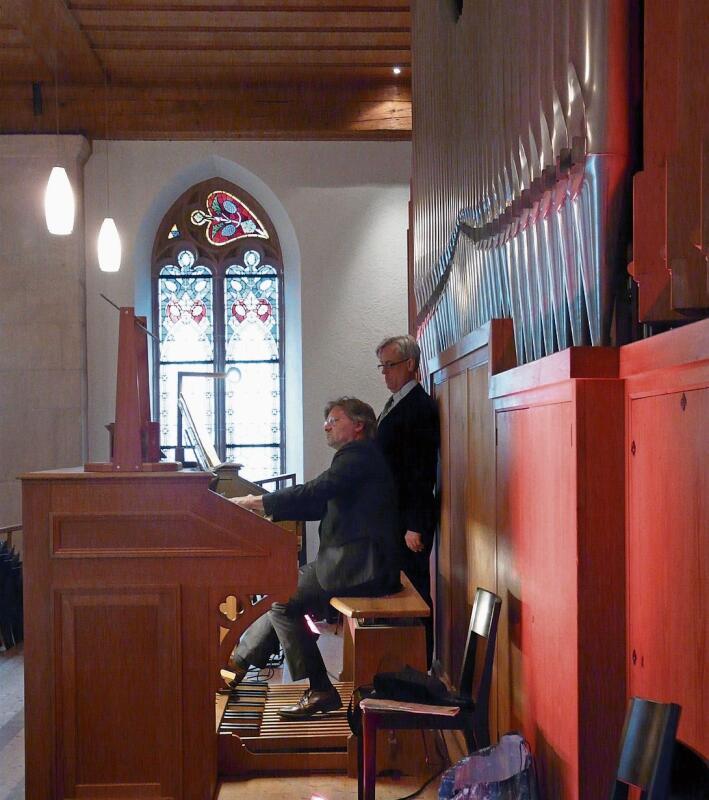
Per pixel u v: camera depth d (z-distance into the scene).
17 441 8.75
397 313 9.27
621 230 2.14
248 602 3.34
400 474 5.10
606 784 2.12
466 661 3.14
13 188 8.80
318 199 9.28
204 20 7.67
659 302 1.97
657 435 1.89
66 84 8.83
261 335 10.02
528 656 2.79
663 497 1.85
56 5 7.11
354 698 3.31
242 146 9.25
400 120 8.97
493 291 3.49
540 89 2.51
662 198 1.96
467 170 3.96
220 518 3.33
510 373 2.99
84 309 8.95
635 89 2.11
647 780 1.52
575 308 2.37
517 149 2.82
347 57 8.42
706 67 1.91
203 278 9.98
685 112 1.92
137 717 3.30
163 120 8.91
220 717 4.06
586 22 2.13
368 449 4.17
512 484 3.06
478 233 3.66
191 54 8.29
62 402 8.77
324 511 4.26
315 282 9.26
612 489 2.13
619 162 2.10
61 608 3.30
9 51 8.14
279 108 8.95
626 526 2.11
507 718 3.17
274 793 3.58
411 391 5.26
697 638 1.66
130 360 3.41
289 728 3.98
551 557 2.45
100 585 3.30
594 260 2.18
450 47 4.57
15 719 4.86
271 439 9.99
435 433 5.31
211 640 3.32
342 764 3.81
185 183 9.64
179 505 3.31
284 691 4.62
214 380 9.95
